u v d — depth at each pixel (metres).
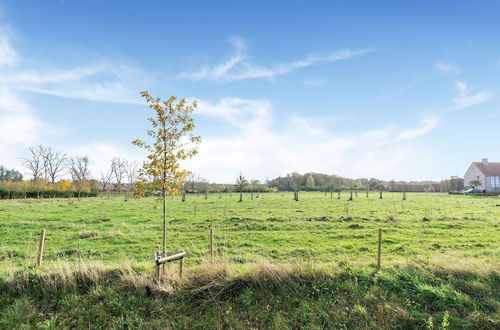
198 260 10.69
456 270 7.30
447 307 6.06
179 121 7.93
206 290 7.06
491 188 77.81
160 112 7.73
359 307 6.19
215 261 8.22
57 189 59.53
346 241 13.85
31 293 7.16
